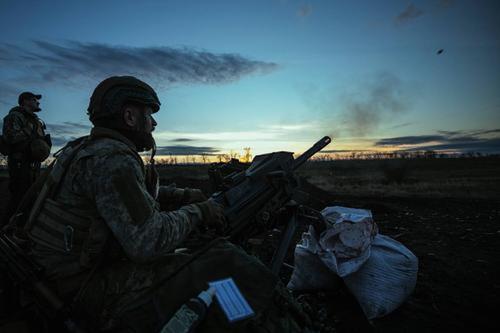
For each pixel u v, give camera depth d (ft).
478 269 12.53
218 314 5.00
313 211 9.52
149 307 5.14
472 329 8.48
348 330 8.42
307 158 9.30
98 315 5.19
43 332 5.21
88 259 5.16
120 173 5.05
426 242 16.55
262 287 5.60
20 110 15.48
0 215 18.66
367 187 48.37
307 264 10.15
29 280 5.08
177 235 5.42
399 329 8.48
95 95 5.75
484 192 38.58
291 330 6.05
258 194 8.02
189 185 33.45
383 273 9.12
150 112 6.12
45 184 5.59
